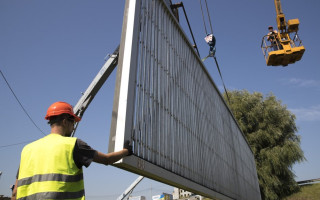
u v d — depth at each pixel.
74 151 1.90
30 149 1.95
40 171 1.81
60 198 1.73
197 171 5.28
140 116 3.45
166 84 4.47
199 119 6.02
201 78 6.71
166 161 4.01
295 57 14.33
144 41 3.88
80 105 8.02
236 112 27.62
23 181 1.82
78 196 1.84
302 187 25.41
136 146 3.23
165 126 4.18
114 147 2.95
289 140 25.77
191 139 5.27
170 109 4.48
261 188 24.80
